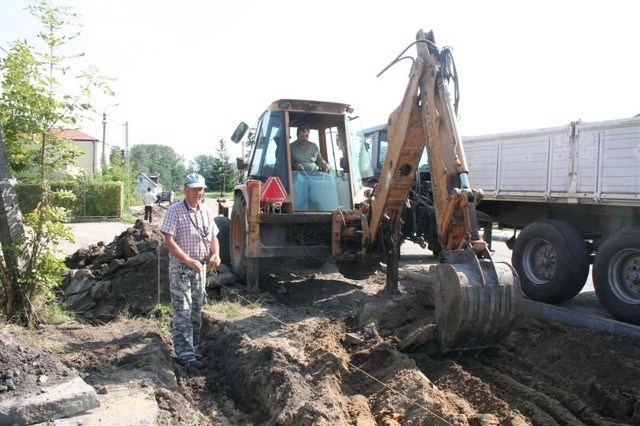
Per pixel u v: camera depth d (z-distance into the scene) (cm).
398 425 398
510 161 861
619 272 687
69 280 845
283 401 446
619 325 659
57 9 616
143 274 821
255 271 809
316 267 963
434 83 577
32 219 623
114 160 4275
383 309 679
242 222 871
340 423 391
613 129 693
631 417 434
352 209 857
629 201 672
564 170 763
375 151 1297
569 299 785
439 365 511
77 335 599
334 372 489
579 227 798
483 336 517
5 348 416
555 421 405
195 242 556
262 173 860
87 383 449
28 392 386
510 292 514
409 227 1051
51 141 642
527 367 529
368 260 803
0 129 600
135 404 407
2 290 618
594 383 476
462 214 550
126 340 586
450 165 555
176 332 557
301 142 886
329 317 684
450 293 513
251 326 638
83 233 2006
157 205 4494
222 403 489
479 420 388
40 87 614
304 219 816
